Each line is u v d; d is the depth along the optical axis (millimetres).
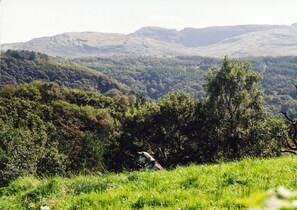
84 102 140375
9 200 12078
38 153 67438
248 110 63375
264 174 10367
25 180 14633
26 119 103812
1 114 101312
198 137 61906
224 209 7574
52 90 140375
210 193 9086
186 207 8203
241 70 63625
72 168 69312
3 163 54188
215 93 63938
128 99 151750
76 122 118250
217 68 65812
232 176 10328
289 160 12539
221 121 61844
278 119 57344
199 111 63594
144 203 9125
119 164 63312
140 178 11883
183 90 66750
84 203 9898
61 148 83312
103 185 11656
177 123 63094
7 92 128875
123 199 9656
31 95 130125
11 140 64938
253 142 57750
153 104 68750
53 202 10656
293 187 8758
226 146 59969
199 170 11906
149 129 63969
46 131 102500
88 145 73562
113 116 131375
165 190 10148
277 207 1558
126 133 64375
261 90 64312
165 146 62938
